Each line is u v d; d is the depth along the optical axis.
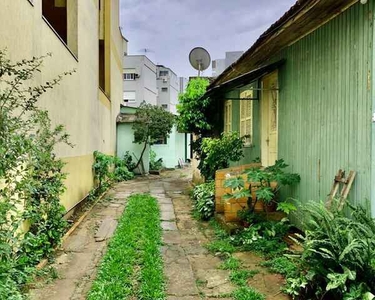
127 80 29.02
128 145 17.00
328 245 3.31
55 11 10.08
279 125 6.19
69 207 6.87
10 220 3.61
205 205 7.27
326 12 4.29
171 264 4.59
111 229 6.38
